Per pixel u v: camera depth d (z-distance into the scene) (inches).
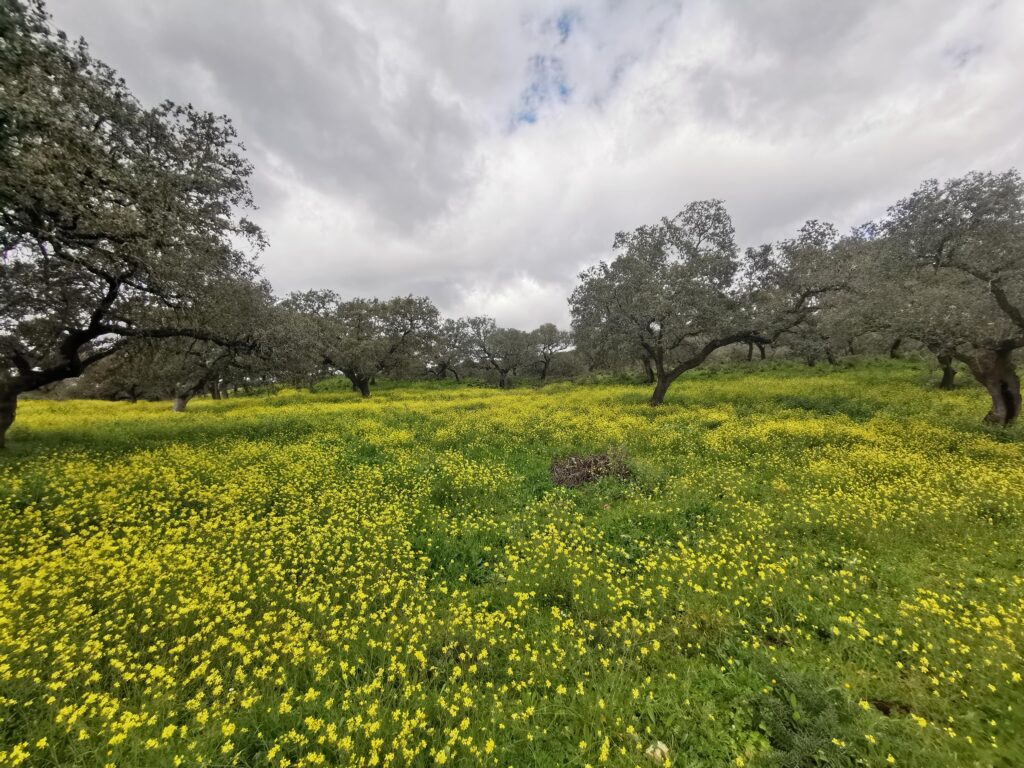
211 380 794.2
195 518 273.9
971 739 126.3
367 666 159.5
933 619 179.3
